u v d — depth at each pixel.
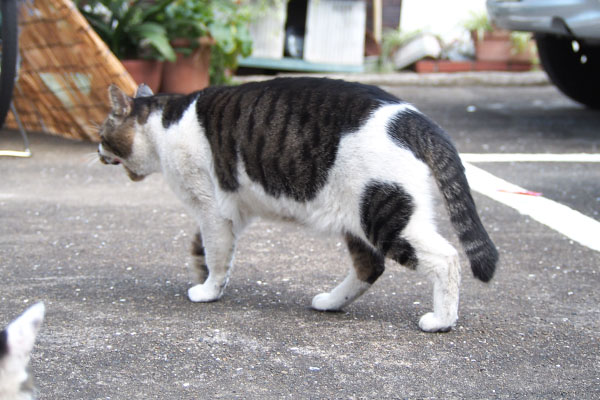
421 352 1.70
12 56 2.64
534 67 4.89
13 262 2.03
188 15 3.44
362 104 1.73
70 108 2.97
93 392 1.58
